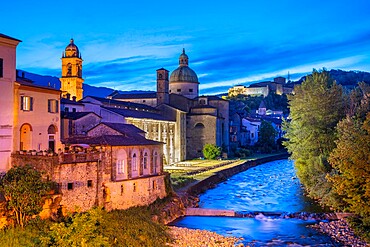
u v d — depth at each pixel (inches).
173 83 6058.1
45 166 1820.9
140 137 2444.6
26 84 2066.9
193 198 2755.9
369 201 1754.4
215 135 5354.3
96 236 1451.8
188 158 5418.3
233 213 2391.7
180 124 5036.9
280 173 4414.4
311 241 1856.5
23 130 2094.0
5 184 1584.6
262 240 1887.3
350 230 1983.3
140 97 5428.2
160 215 2183.8
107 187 2023.9
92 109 3540.8
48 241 1405.0
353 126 2228.1
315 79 3548.2
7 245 1407.5
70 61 4766.2
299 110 3223.4
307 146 3080.7
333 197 2375.7
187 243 1829.5
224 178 3917.3
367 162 1772.9
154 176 2335.1
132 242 1664.6
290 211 2442.2
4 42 1918.1
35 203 1594.5
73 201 1854.1
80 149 2000.5
